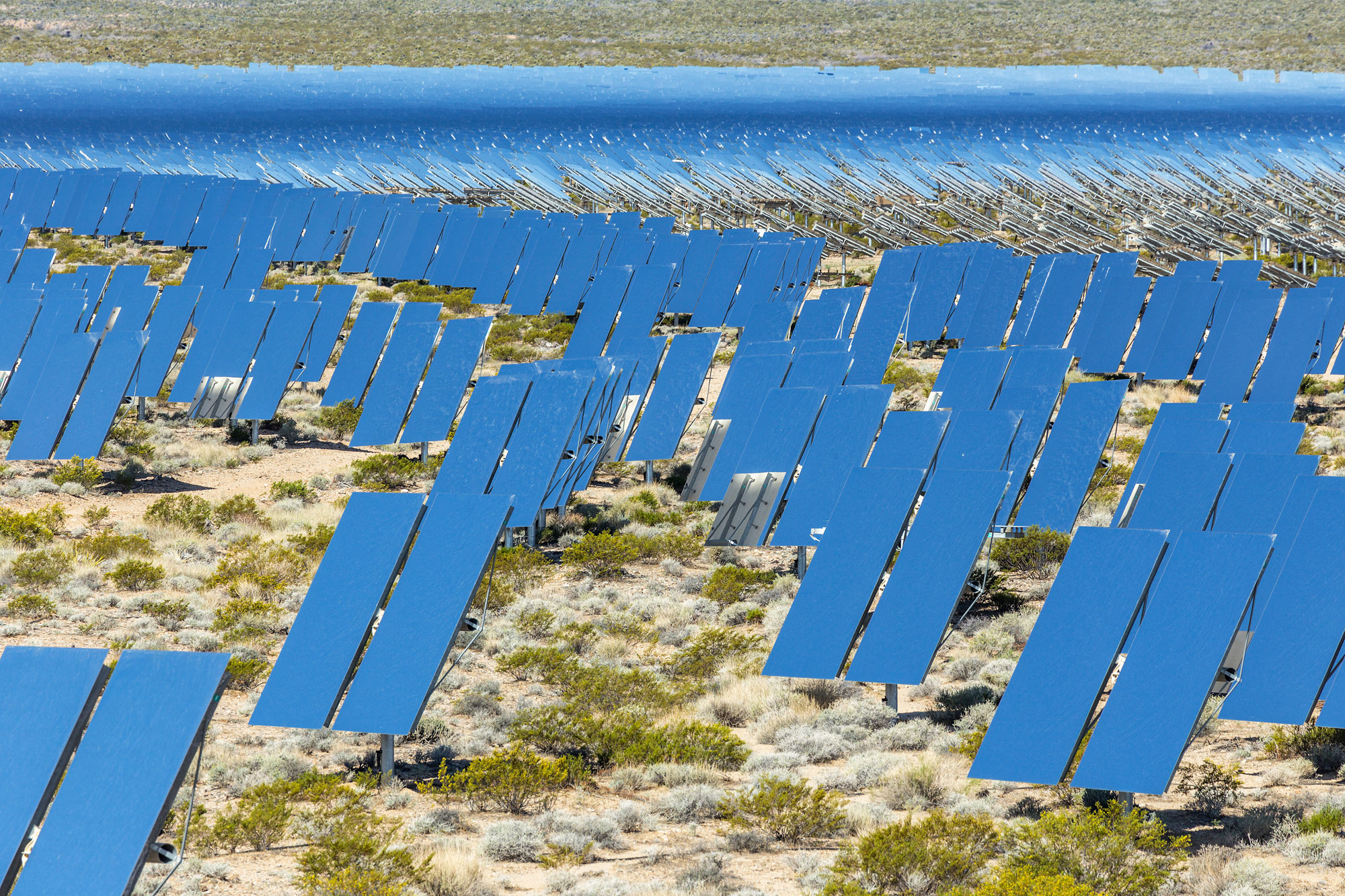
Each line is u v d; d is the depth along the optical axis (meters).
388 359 46.28
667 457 41.56
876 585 23.08
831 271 90.69
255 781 19.56
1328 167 145.75
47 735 14.13
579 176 136.75
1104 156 156.62
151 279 87.31
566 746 21.69
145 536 37.00
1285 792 18.38
